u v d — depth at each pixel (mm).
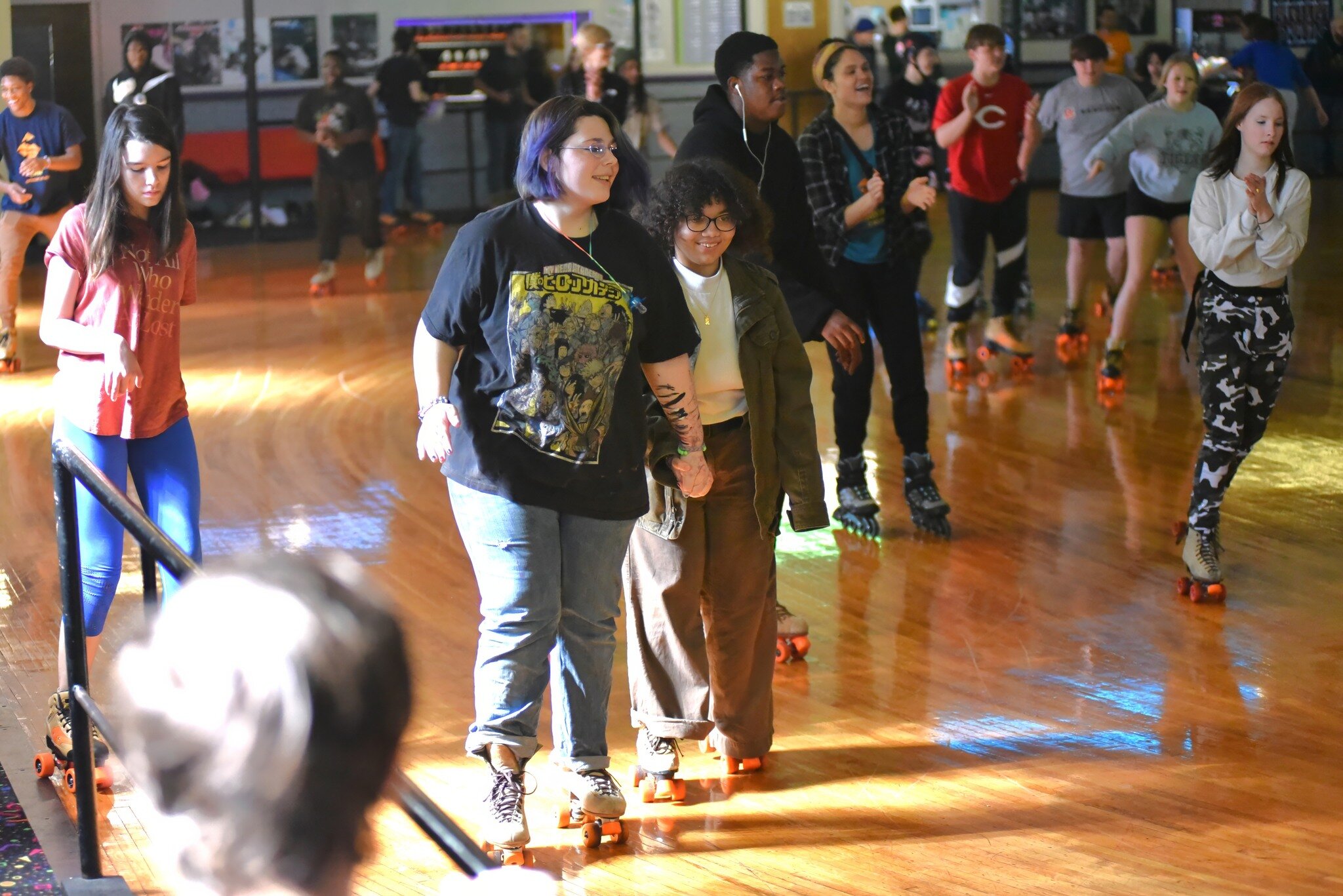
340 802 1385
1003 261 11297
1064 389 11055
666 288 4406
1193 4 24406
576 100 4188
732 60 5789
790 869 4391
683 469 4570
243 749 1346
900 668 5988
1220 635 6281
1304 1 25203
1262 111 6383
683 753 5297
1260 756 5102
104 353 4750
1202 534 6797
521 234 4219
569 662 4504
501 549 4270
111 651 6004
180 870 1410
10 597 6711
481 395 4270
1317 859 4363
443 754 5156
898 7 17781
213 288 16891
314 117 16328
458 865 2230
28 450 9539
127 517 3465
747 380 4750
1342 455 9094
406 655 1465
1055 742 5258
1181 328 13234
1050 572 7160
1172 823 4621
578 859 4484
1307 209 6520
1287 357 6656
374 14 21203
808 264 6043
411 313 15023
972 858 4426
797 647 6074
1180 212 10688
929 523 7727
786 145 5980
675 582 4738
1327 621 6414
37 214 12023
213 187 21000
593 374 4242
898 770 5059
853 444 7754
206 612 1418
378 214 16938
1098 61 11664
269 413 10602
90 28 20078
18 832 4055
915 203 7121
